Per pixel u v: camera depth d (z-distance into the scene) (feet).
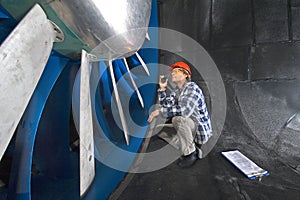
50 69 8.83
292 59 22.93
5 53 4.98
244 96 22.94
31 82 5.76
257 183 13.16
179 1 28.86
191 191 12.72
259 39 25.00
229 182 13.30
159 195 12.47
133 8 7.64
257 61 24.35
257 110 21.42
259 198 12.01
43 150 11.41
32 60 5.77
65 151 11.82
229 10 27.27
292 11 24.23
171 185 13.23
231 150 17.15
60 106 11.55
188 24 28.71
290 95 21.47
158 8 28.45
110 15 7.09
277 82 22.58
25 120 8.64
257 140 18.51
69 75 11.52
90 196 10.00
